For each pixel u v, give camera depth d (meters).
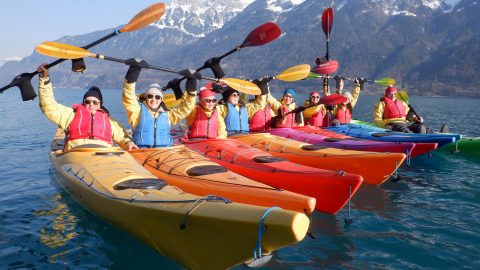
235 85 7.53
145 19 6.48
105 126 6.34
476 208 6.27
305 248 4.77
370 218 5.80
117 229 5.07
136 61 6.25
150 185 4.50
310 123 11.20
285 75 9.68
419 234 5.19
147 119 6.52
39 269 4.16
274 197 4.54
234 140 7.44
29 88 5.88
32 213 5.82
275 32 7.36
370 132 10.11
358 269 4.25
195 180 5.31
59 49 5.78
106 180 4.91
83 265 4.25
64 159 6.14
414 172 8.82
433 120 22.56
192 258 3.82
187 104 6.88
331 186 5.52
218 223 3.46
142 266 4.22
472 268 4.25
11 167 9.02
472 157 10.35
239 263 3.51
